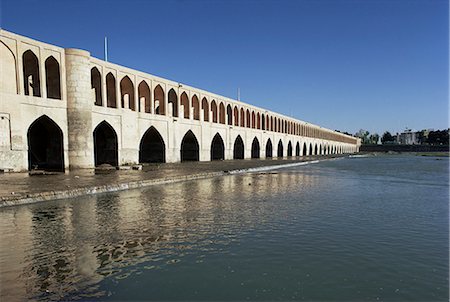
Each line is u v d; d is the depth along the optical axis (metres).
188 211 8.30
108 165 20.80
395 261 4.94
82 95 18.94
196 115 31.48
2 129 15.73
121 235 6.16
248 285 4.12
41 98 17.44
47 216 7.59
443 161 43.16
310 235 6.27
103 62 21.11
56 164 19.55
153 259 4.97
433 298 3.80
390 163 36.97
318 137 74.12
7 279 4.25
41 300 3.70
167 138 27.02
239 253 5.24
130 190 11.73
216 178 16.70
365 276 4.40
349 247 5.57
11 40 16.08
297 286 4.10
